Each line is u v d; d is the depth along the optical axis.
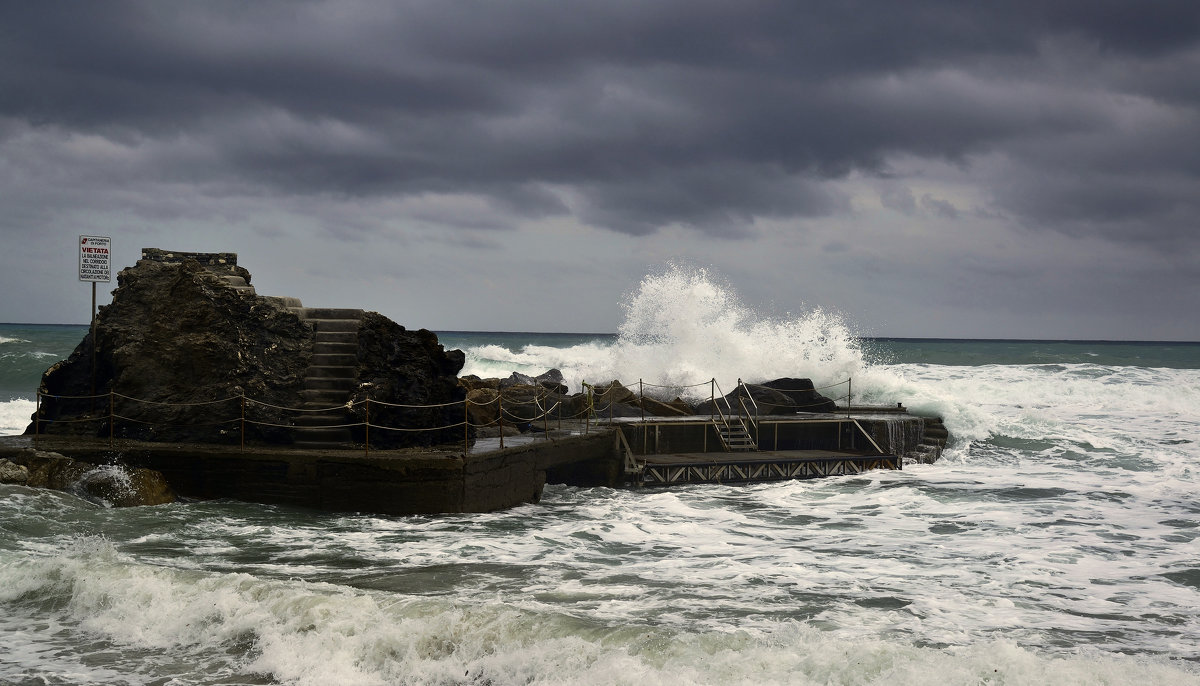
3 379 41.25
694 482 19.89
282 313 16.75
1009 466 23.14
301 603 8.77
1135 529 14.55
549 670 7.43
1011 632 8.91
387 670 7.83
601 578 10.81
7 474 13.91
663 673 7.13
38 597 9.76
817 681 7.04
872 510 16.42
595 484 20.05
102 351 16.86
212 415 15.78
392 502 14.34
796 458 21.02
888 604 9.88
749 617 9.16
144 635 8.73
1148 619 9.49
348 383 16.20
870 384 31.45
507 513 15.37
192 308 16.11
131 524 12.86
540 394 24.92
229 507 14.29
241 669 7.93
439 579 10.53
